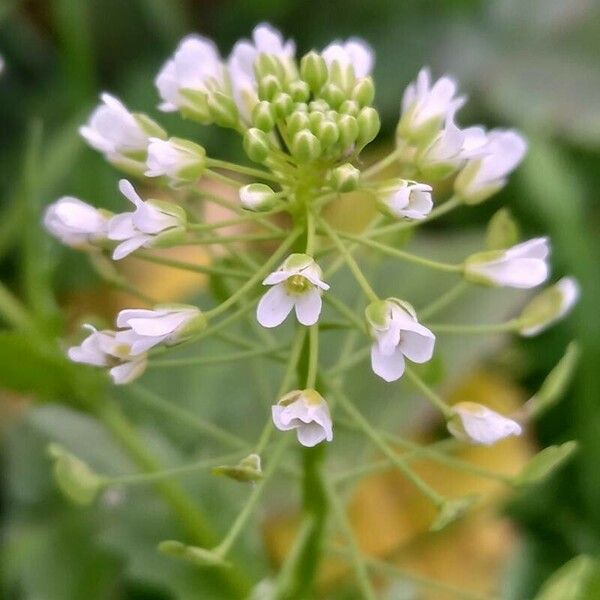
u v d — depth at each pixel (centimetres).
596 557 6
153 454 6
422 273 6
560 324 6
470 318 6
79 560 6
